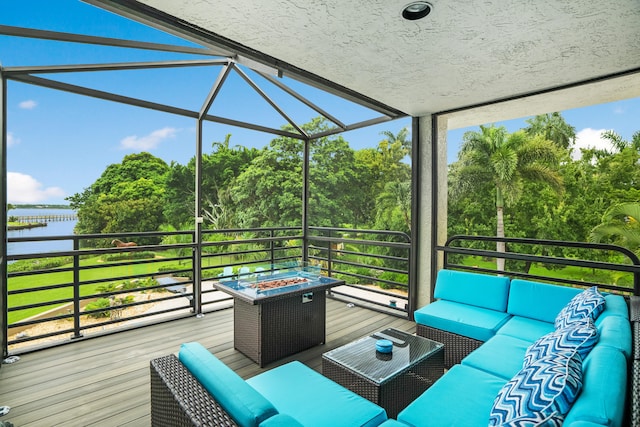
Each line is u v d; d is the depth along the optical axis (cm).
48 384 237
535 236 1114
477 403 151
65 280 876
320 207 1256
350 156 1288
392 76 274
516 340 222
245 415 98
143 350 296
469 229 1213
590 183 1048
